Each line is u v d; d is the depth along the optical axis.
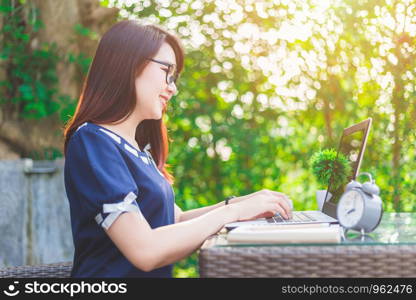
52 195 3.91
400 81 3.38
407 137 3.34
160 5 4.38
